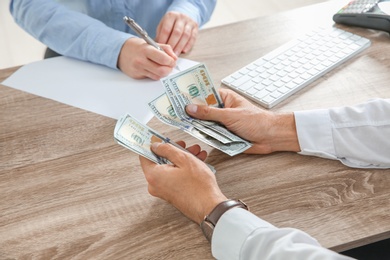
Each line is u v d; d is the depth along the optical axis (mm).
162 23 1435
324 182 940
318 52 1268
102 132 1093
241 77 1211
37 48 3137
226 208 831
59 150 1052
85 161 1020
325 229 850
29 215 911
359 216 867
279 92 1148
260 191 930
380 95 1130
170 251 833
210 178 885
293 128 1014
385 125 990
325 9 1469
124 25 1654
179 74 1085
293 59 1251
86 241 856
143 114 1139
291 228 802
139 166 1000
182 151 926
